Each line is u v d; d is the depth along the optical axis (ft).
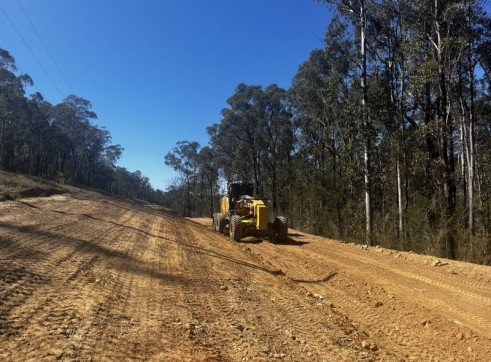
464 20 53.88
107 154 323.16
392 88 66.18
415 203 59.72
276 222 53.57
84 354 12.14
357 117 62.54
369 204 61.82
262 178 169.99
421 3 54.44
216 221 65.31
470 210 51.11
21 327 13.52
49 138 227.20
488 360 16.11
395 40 64.34
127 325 15.16
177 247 38.06
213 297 21.43
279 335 16.63
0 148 188.75
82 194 118.42
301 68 104.68
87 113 245.86
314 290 27.09
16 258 22.91
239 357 13.75
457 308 22.54
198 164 239.09
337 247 47.14
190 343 14.33
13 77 167.02
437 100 63.05
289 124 142.72
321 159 107.86
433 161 53.72
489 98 72.74
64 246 28.81
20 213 44.34
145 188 501.97
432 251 50.11
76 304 16.61
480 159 75.97
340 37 70.03
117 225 47.70
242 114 146.82
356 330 19.03
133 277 23.39
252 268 32.14
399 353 16.74
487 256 44.21
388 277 29.63
